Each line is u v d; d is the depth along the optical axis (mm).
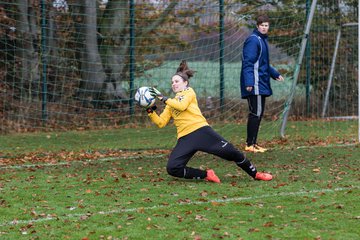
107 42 45625
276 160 27031
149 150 31078
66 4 44500
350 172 23906
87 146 33125
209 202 18875
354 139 33938
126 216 17344
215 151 21766
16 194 20406
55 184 22125
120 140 35688
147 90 21953
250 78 29016
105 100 44375
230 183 21953
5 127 41094
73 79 44938
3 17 43281
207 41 45875
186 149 21828
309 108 47438
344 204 18391
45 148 32562
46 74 43250
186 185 21609
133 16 44188
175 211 17828
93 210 18125
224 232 15641
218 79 45375
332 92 48531
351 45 48844
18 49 43531
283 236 15250
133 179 22922
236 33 46031
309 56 47312
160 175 23719
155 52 46281
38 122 42781
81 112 44500
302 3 47406
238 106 45375
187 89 22031
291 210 17781
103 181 22531
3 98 43250
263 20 29234
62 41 44719
